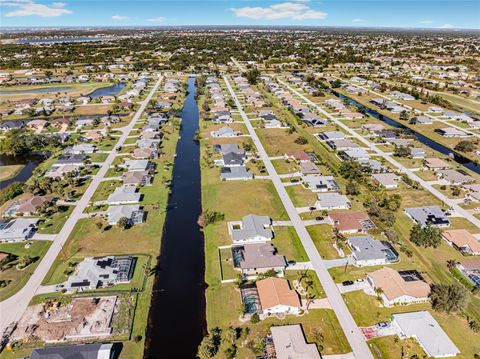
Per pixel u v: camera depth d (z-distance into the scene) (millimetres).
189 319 60812
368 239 78875
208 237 82000
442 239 81812
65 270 70500
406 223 87938
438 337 55438
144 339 56750
